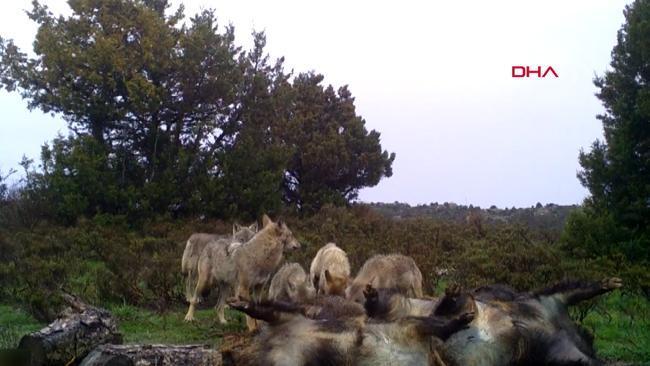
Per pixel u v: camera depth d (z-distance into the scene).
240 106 31.91
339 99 38.97
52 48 29.14
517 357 7.73
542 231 25.19
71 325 8.68
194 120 31.16
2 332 11.29
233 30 32.03
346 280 11.66
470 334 7.54
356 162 37.97
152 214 27.89
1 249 19.69
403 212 43.69
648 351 10.39
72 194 27.36
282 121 36.78
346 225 27.83
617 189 21.83
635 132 21.92
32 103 29.66
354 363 6.50
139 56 29.44
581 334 8.18
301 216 33.69
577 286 8.20
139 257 18.66
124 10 29.97
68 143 29.08
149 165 29.97
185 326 12.98
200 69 30.20
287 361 6.47
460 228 25.89
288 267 11.67
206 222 28.19
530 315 7.89
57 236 23.23
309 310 7.28
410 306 7.55
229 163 30.02
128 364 7.52
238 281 13.31
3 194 29.41
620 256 17.89
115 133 30.39
